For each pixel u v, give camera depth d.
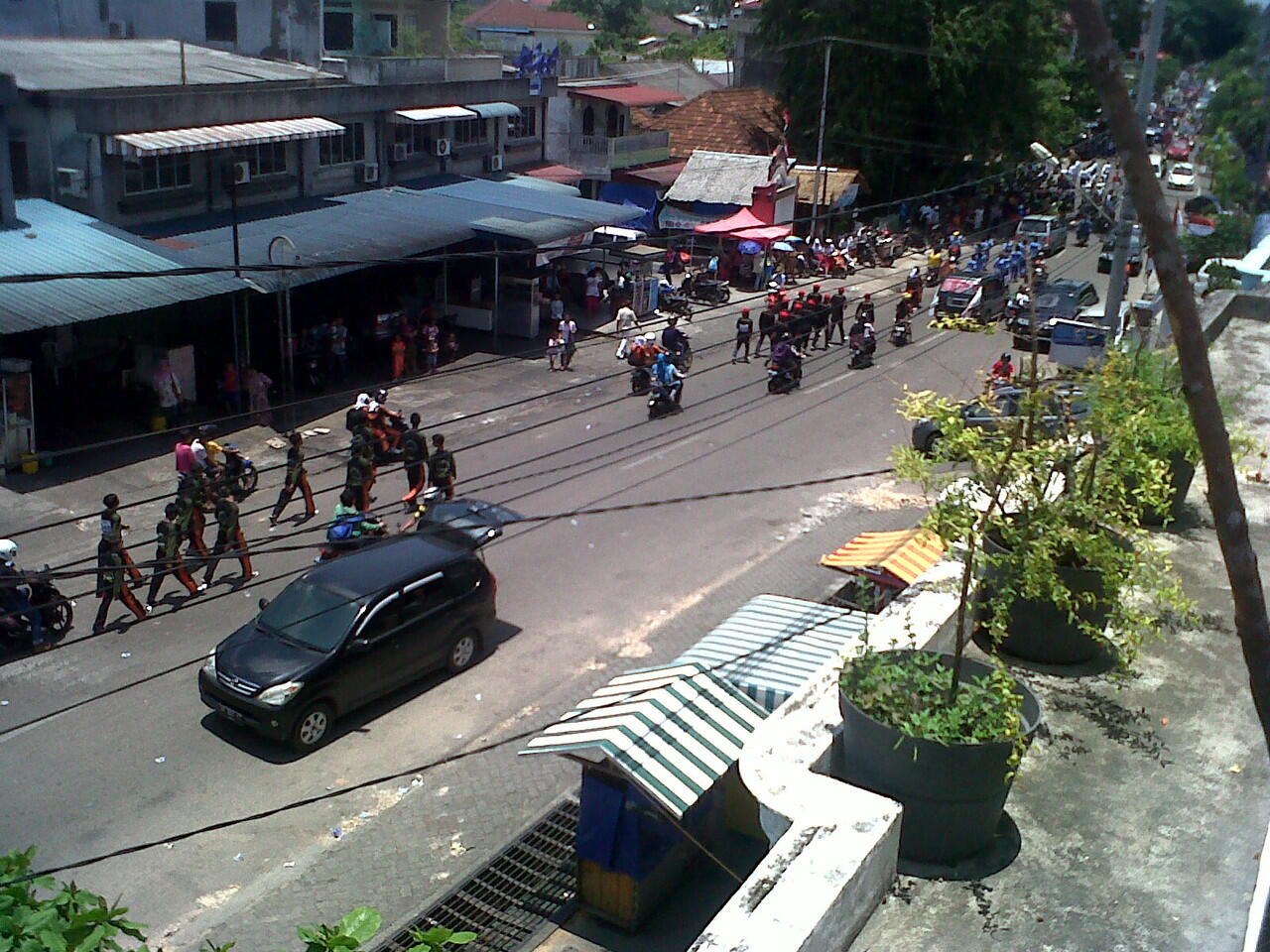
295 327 26.31
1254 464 10.89
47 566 16.22
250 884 10.40
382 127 29.80
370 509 18.39
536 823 11.48
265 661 12.54
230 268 6.61
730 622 12.05
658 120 47.62
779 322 28.56
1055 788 5.84
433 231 26.19
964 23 43.31
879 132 45.41
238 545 16.14
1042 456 5.62
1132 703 6.66
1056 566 6.32
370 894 10.35
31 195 22.80
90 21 32.34
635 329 30.83
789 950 4.12
